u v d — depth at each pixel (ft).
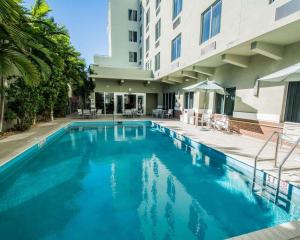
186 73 39.58
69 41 44.75
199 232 9.87
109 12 79.30
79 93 65.26
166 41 47.14
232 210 11.90
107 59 76.84
